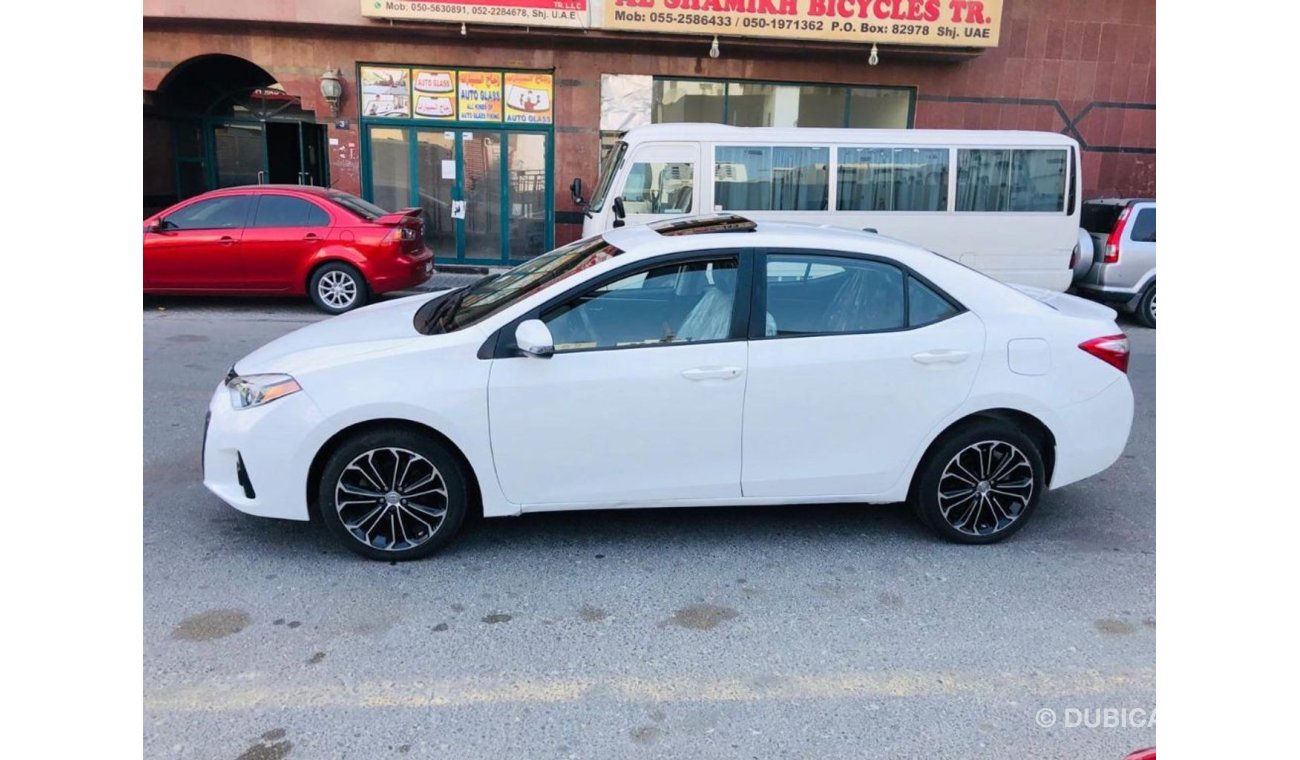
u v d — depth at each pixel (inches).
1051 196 407.5
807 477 160.7
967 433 163.5
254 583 147.8
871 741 111.0
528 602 143.9
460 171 553.6
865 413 159.2
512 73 539.2
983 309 164.2
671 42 525.3
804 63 545.0
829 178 391.2
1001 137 398.9
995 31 518.3
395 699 117.2
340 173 545.0
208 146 589.9
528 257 568.1
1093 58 557.3
